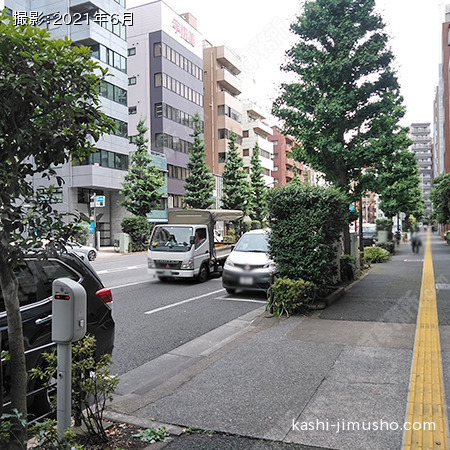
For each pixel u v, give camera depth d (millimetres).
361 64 10680
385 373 4430
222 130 52125
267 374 4527
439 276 12414
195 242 12852
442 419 3395
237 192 39344
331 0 11062
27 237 2496
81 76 2701
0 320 3217
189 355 5797
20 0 32719
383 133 11648
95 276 4352
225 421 3473
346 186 11805
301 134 11461
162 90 41469
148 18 42188
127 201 32188
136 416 3635
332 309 7863
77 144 2811
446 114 57750
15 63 2408
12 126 2471
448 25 58531
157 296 10609
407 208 19500
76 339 2721
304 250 7746
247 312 8594
